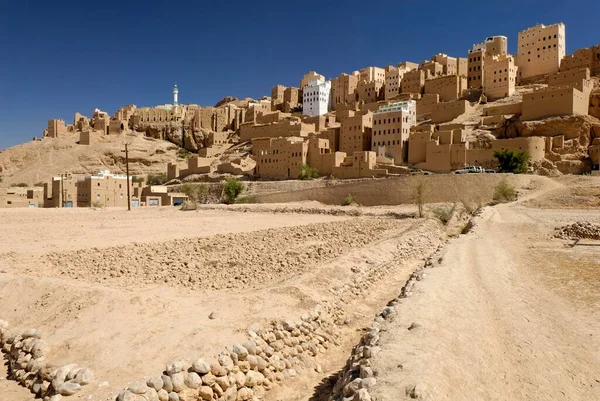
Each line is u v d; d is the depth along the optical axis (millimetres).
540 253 20625
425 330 8297
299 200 77312
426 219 40875
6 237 27766
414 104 96688
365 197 70625
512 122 83188
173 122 175125
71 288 12156
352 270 16922
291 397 9000
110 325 9922
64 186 71438
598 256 19281
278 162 101312
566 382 7152
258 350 9328
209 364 8180
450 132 82875
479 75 114000
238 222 43750
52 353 8977
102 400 7238
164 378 7617
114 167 152875
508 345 8695
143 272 16750
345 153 93812
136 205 80750
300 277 14578
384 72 148875
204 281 15281
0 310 12023
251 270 17219
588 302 12086
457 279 13508
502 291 13031
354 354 8562
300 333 10922
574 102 77438
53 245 24656
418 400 5555
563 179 64938
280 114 141750
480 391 6492
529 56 114812
